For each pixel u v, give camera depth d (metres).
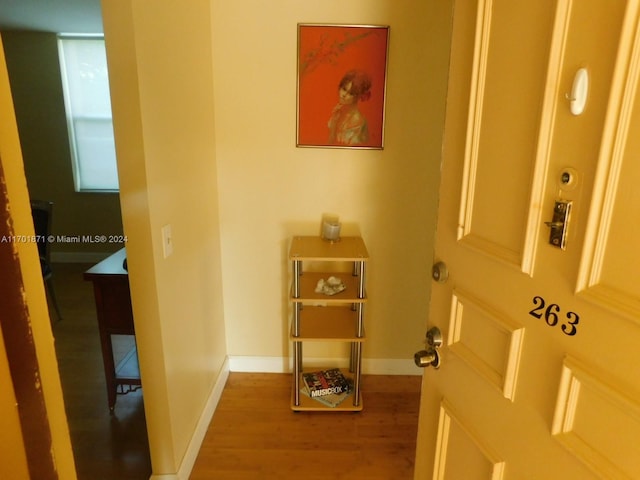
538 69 0.71
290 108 2.09
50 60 4.04
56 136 4.20
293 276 1.92
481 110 0.87
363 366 2.44
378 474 1.74
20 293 0.57
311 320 2.18
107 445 1.85
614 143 0.57
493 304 0.85
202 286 1.93
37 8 3.22
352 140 2.12
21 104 4.12
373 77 2.05
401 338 2.41
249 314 2.37
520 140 0.76
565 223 0.66
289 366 2.44
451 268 1.00
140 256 1.36
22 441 0.60
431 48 2.02
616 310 0.57
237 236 2.26
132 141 1.27
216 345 2.20
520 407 0.79
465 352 0.96
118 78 1.23
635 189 0.55
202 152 1.90
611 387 0.59
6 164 0.58
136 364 2.41
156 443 1.54
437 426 1.10
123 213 1.33
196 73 1.79
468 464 0.98
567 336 0.67
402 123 2.11
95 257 4.50
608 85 0.57
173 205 1.54
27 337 0.59
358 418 2.08
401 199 2.20
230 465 1.76
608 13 0.57
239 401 2.18
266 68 2.04
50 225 2.92
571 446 0.67
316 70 2.04
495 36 0.81
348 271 2.31
